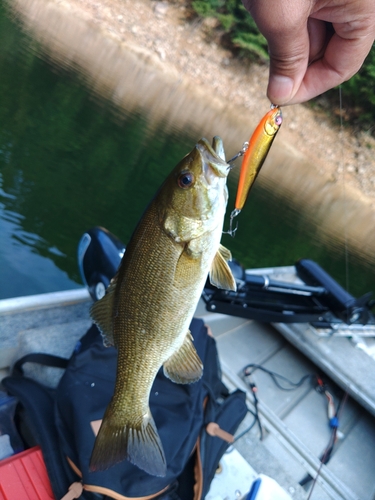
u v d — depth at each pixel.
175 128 4.56
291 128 6.98
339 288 0.87
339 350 0.84
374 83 5.33
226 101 7.42
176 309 0.36
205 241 0.35
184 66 7.52
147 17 7.80
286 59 0.35
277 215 3.59
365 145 6.80
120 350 0.36
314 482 0.64
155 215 0.35
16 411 0.54
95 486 0.44
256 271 1.04
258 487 0.49
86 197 2.19
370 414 0.80
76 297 0.73
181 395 0.55
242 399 0.63
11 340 0.63
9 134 2.57
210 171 0.34
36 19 6.33
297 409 0.77
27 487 0.46
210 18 7.84
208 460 0.53
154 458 0.37
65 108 3.49
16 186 2.01
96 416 0.48
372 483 0.68
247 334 0.91
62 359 0.59
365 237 4.73
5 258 1.50
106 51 6.72
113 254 0.72
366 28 0.35
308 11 0.32
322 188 6.32
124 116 4.02
